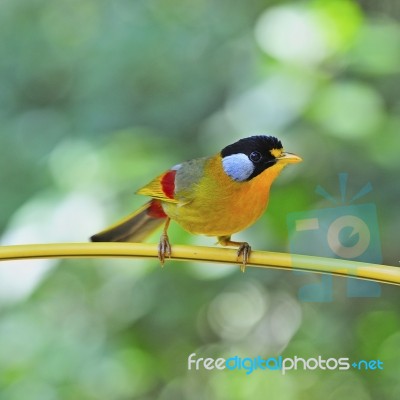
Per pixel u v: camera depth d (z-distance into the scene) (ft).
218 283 38.86
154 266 35.70
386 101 37.78
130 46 42.86
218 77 42.52
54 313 40.27
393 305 40.63
